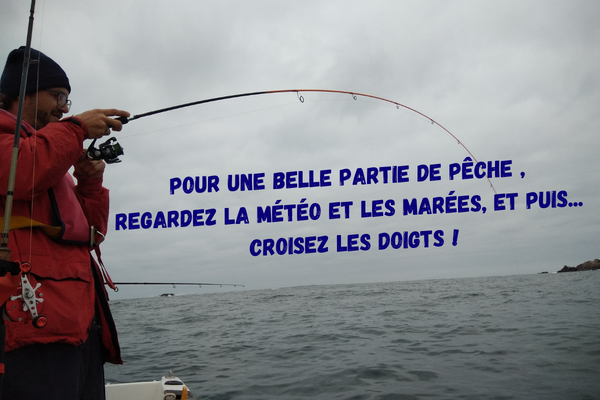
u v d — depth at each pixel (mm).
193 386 4477
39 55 1230
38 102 1214
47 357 1071
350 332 7977
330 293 28031
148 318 14906
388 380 4270
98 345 1333
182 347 7391
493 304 12039
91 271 1270
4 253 959
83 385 1221
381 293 23141
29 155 1019
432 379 4215
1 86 1224
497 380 4055
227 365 5562
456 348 5773
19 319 1023
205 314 15414
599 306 9906
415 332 7500
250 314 14125
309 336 7770
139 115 2031
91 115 1150
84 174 1404
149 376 5094
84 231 1232
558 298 12648
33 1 1094
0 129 1071
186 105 2223
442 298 15938
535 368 4430
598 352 5004
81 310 1154
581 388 3672
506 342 5977
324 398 3791
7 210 982
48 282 1094
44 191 1158
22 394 1025
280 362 5555
